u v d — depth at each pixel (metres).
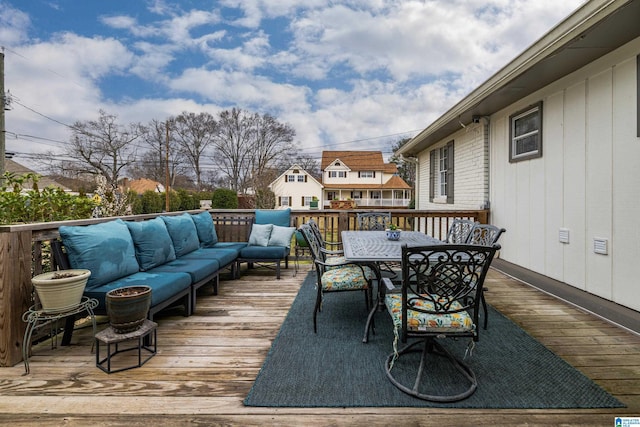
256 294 3.68
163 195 18.02
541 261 4.01
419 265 1.81
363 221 4.79
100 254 2.54
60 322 2.62
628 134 2.86
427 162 8.68
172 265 3.29
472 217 5.23
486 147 5.28
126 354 2.26
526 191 4.31
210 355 2.25
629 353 2.25
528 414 1.64
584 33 2.61
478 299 1.87
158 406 1.70
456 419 1.61
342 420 1.60
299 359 2.18
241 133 27.50
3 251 2.08
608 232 3.07
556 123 3.74
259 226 4.73
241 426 1.56
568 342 2.42
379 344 2.40
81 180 21.19
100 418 1.61
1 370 2.06
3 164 6.45
